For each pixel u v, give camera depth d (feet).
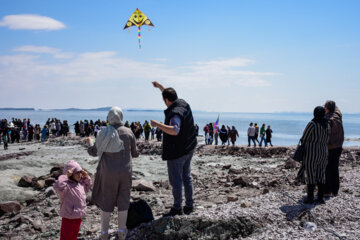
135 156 15.07
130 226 15.33
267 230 14.57
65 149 77.71
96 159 53.11
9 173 35.55
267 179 28.04
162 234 14.48
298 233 14.12
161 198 22.34
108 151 13.75
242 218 14.94
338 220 15.40
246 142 131.75
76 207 14.03
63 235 14.01
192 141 15.47
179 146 14.90
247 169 38.34
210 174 35.91
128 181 14.23
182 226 14.64
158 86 16.75
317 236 13.76
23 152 66.85
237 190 24.31
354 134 290.97
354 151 56.03
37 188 28.91
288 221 15.29
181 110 14.92
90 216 19.16
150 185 26.17
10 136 99.14
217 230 14.44
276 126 535.60
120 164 13.92
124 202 14.24
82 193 14.43
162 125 14.14
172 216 15.12
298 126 538.88
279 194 19.19
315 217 15.61
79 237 15.64
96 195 14.39
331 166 18.85
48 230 17.42
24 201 25.20
